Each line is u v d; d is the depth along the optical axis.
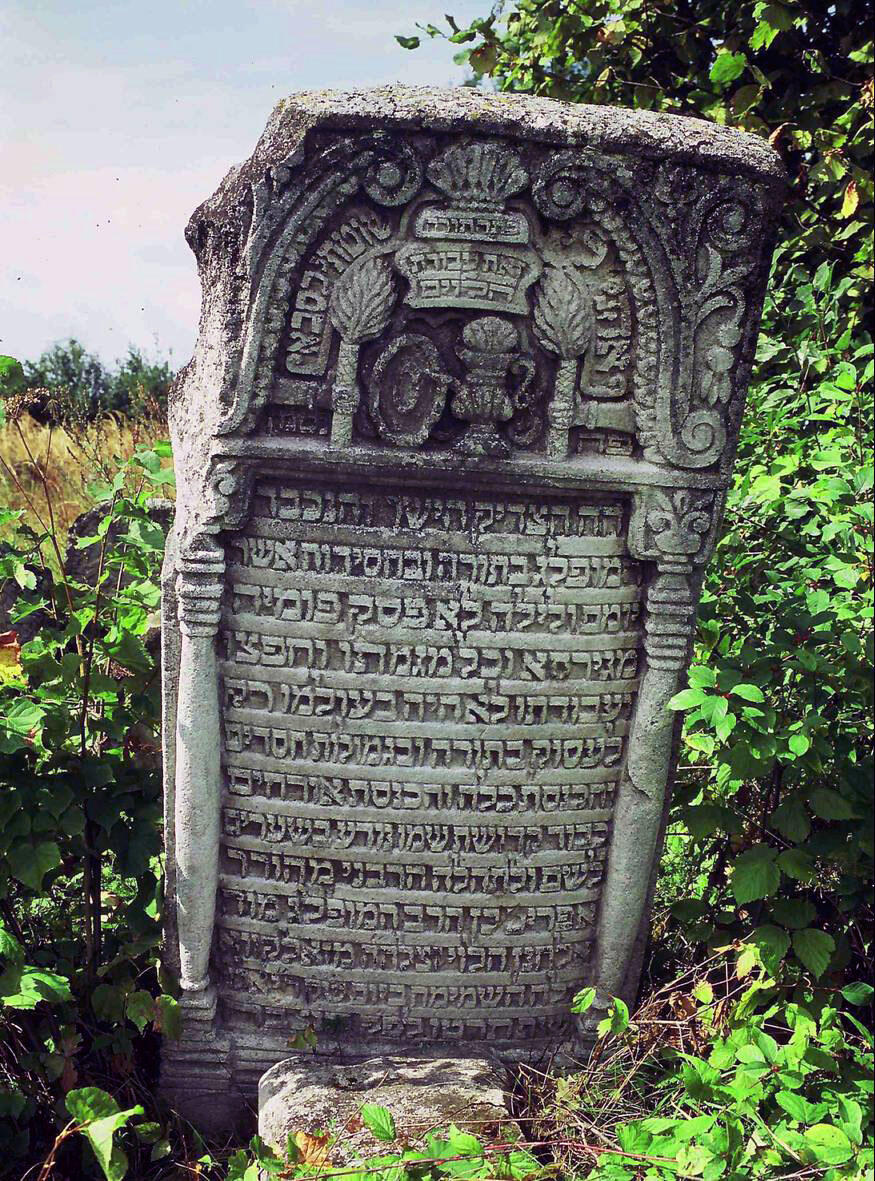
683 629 2.46
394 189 2.16
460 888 2.64
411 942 2.67
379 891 2.63
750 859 2.33
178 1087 2.69
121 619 2.85
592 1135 2.31
